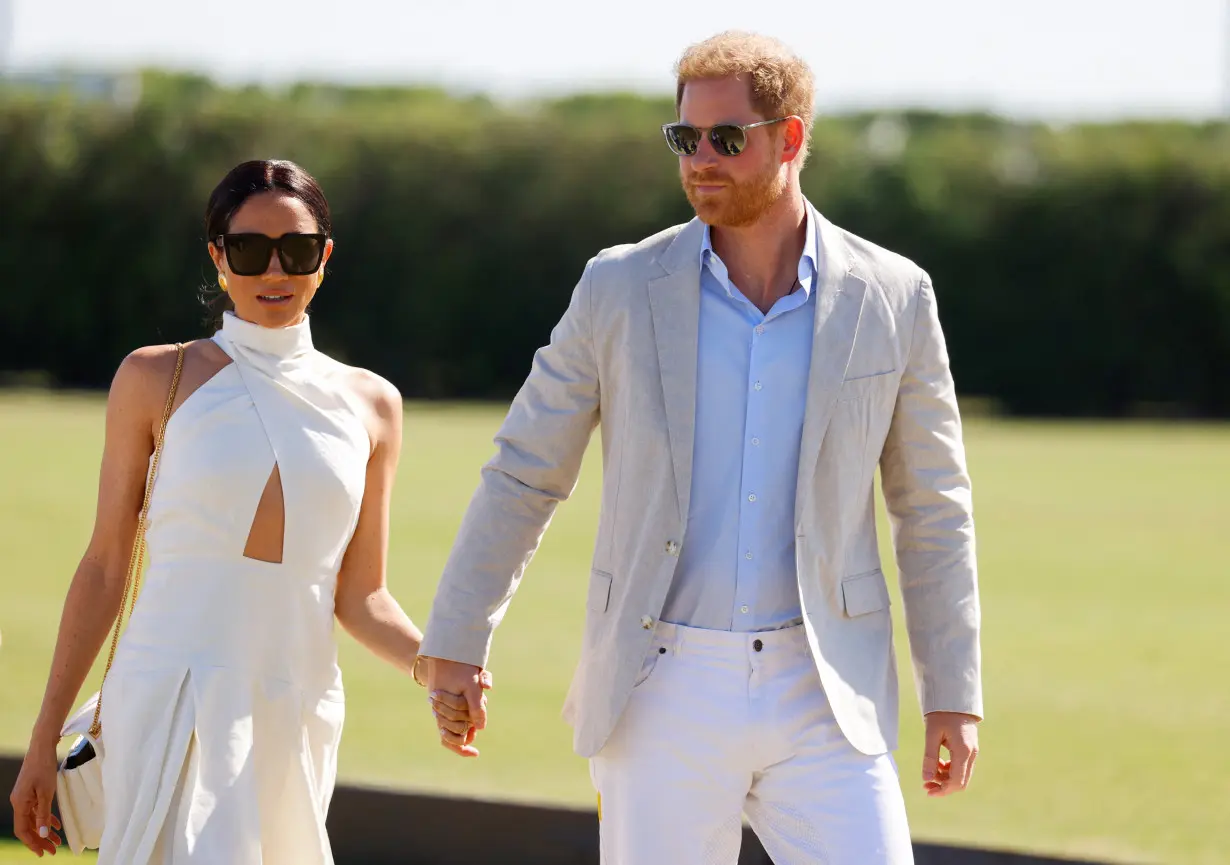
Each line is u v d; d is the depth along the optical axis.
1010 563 27.25
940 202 65.62
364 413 8.31
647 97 69.19
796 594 7.53
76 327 64.94
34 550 24.70
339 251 66.69
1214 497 37.25
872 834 7.45
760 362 7.53
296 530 7.89
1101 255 65.25
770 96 7.47
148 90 65.50
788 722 7.46
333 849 11.39
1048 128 68.06
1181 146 65.62
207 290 8.40
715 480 7.51
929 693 7.84
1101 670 18.77
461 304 66.81
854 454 7.61
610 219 66.38
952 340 66.44
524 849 11.18
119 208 64.56
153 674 7.69
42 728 7.96
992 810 12.88
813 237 7.72
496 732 14.77
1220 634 21.09
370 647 8.34
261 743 7.84
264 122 65.31
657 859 7.48
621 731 7.57
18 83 65.56
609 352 7.70
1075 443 52.00
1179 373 65.69
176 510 7.81
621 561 7.57
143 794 7.57
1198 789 13.58
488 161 66.25
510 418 8.01
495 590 7.88
